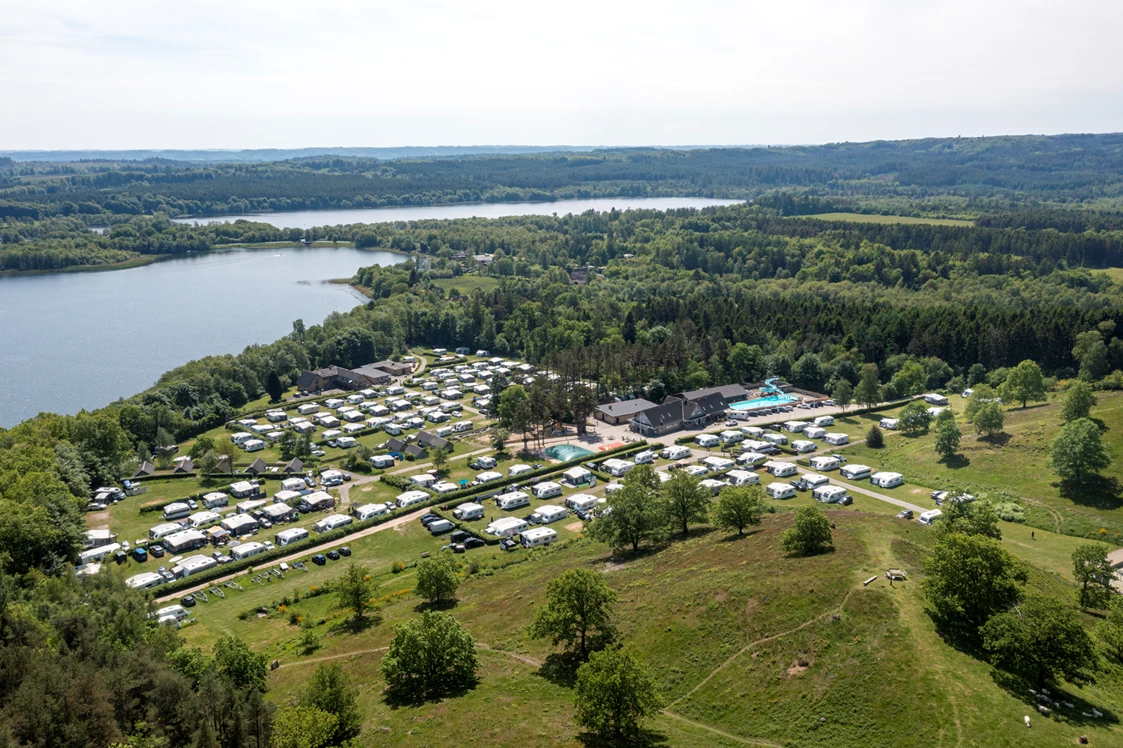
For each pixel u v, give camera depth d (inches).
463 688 3137.3
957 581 2874.0
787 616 3129.9
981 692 2588.6
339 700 2827.3
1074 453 5398.6
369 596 4293.8
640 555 4505.4
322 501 6102.4
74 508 5472.4
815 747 2534.5
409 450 7293.3
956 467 6338.6
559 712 2864.2
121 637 3526.1
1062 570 4293.8
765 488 6245.1
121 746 2532.0
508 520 5674.2
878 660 2790.4
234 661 3280.0
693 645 3159.5
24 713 2532.0
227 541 5521.7
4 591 3624.5
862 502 5876.0
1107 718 2532.0
